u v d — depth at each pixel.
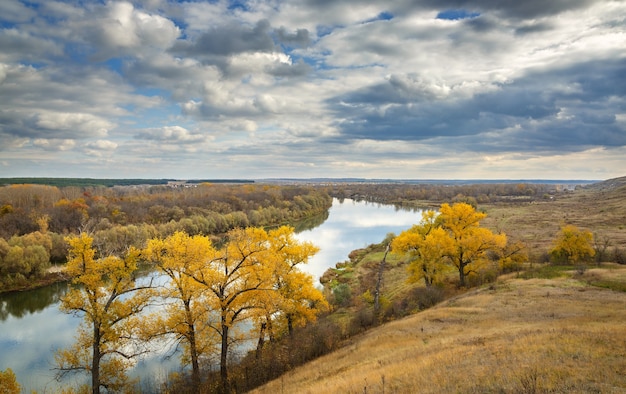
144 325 27.08
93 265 25.05
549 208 153.38
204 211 110.62
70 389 29.55
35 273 62.09
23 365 35.34
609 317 24.86
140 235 75.00
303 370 26.83
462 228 51.72
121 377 27.72
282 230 36.16
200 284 26.88
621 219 107.62
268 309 28.78
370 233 108.94
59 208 91.38
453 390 14.57
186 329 27.45
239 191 173.88
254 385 26.53
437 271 49.81
